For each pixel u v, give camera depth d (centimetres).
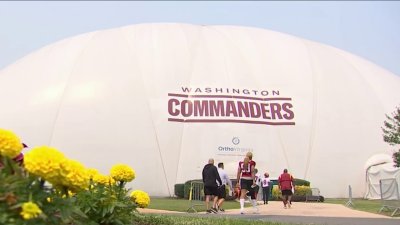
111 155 3047
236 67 3469
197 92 3288
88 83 3256
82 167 462
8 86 3450
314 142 3269
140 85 3272
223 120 3200
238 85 3359
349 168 3225
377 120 3381
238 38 3791
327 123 3316
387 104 3497
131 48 3500
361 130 3325
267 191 2319
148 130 3134
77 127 3100
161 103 3219
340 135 3294
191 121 3200
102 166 3019
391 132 2616
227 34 3872
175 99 3244
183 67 3403
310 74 3519
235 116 3222
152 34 3641
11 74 3594
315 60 3653
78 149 3050
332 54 3841
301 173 3188
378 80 3684
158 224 916
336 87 3478
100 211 639
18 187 436
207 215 1465
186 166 3098
